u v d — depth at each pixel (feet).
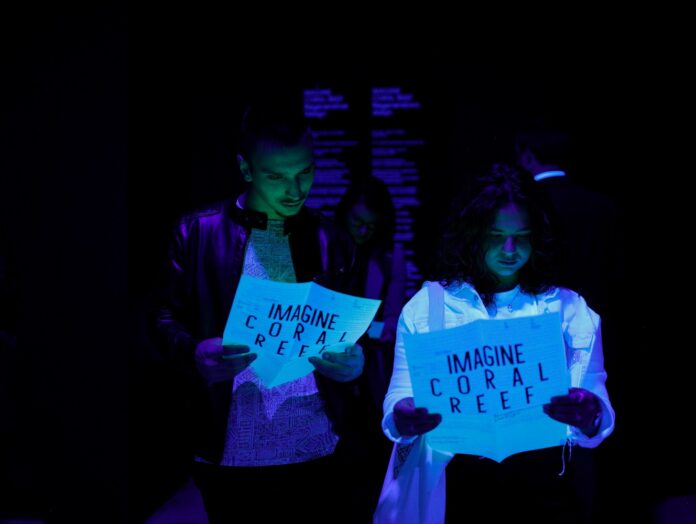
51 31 10.87
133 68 11.50
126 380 11.38
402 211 16.90
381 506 6.75
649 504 13.07
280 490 7.29
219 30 16.62
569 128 15.90
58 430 11.53
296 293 6.51
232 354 6.59
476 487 6.42
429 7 16.37
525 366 5.98
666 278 15.57
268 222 7.36
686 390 15.33
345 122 16.85
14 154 11.08
